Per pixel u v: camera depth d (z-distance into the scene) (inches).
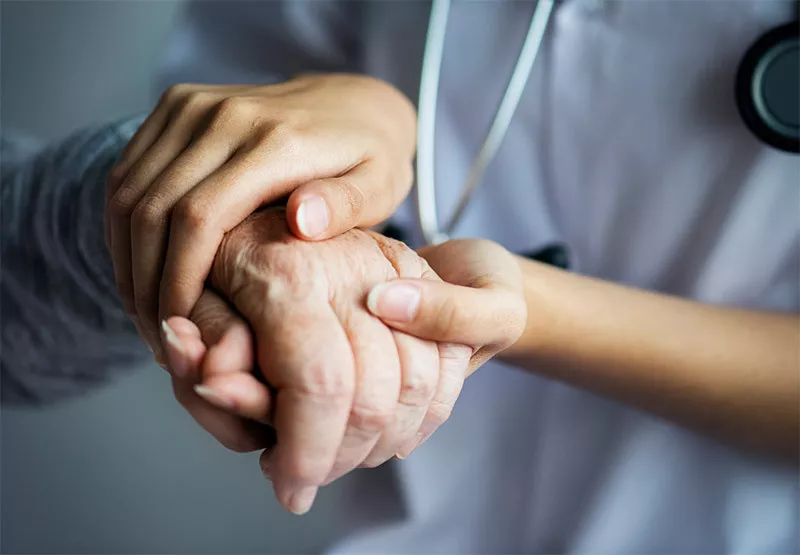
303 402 11.0
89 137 20.7
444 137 26.4
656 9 22.7
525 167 25.7
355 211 13.5
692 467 24.7
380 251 13.2
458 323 11.9
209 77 32.2
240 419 11.9
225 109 15.2
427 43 21.1
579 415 25.8
